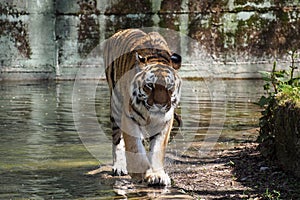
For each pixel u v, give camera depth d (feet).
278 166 35.09
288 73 41.78
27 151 41.19
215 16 97.96
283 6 99.50
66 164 37.86
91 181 34.12
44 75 95.04
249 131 48.75
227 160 38.34
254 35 99.14
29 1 93.91
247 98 70.54
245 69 98.73
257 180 33.24
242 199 29.86
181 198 30.63
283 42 99.76
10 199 30.40
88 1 95.55
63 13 95.20
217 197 30.53
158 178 33.27
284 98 36.22
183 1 97.09
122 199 30.60
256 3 98.89
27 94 73.77
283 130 34.17
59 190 32.12
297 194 30.04
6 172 35.63
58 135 47.01
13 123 52.19
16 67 94.27
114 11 96.22
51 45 95.20
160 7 96.68
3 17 93.50
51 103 65.31
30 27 94.43
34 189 32.27
